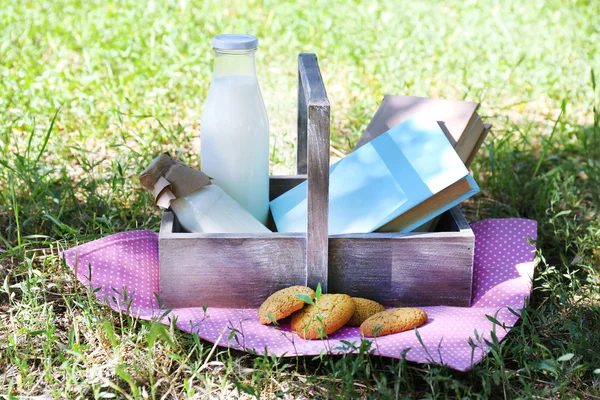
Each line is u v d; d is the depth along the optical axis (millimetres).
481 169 1900
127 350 1274
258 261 1324
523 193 1780
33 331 1284
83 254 1390
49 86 2117
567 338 1322
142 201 1615
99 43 2523
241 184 1410
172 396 1203
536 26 2840
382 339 1244
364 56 2514
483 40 2686
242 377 1228
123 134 1897
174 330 1272
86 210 1632
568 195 1741
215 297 1338
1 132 1857
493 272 1403
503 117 2111
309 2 3086
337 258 1323
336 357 1248
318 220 1289
